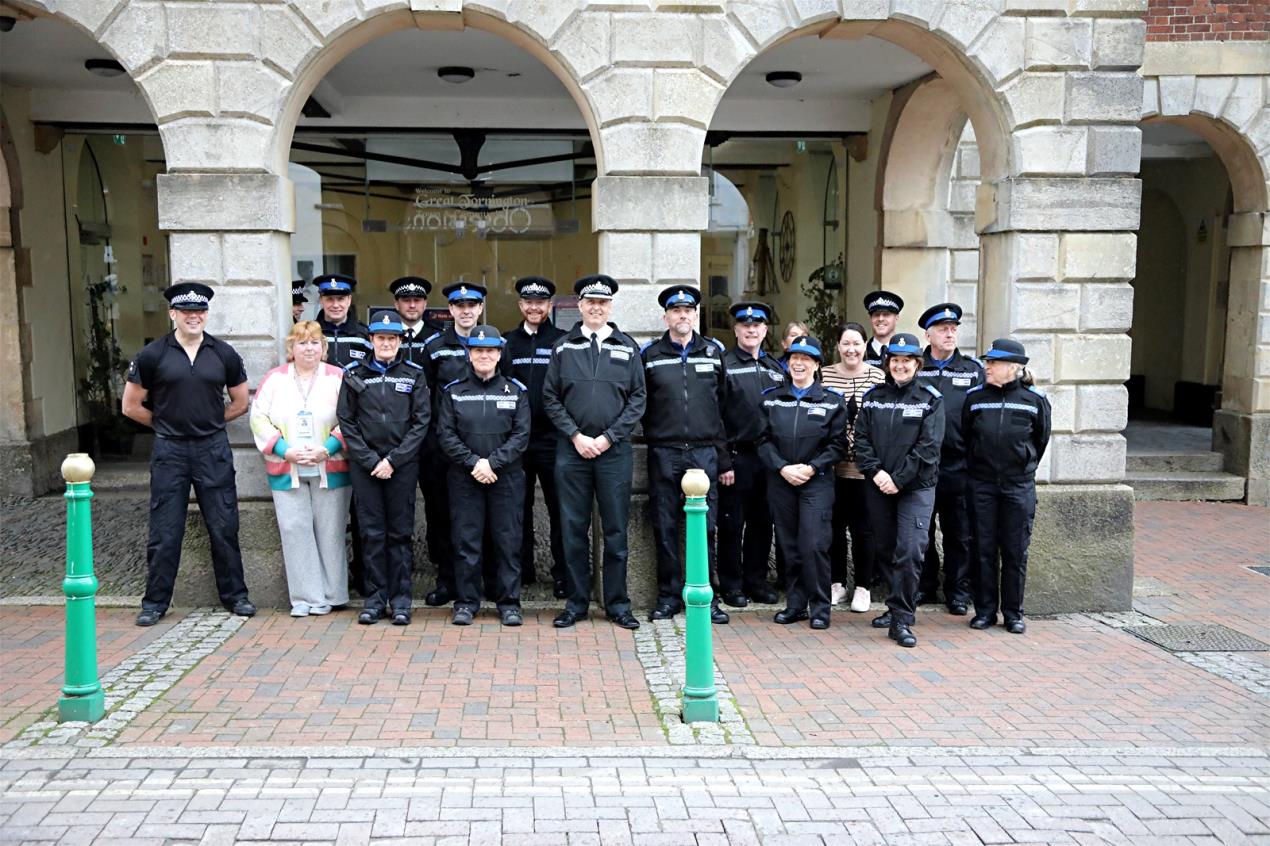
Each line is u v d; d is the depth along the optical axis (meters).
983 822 4.51
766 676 6.34
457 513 7.12
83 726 5.29
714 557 8.13
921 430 6.93
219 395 7.17
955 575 7.80
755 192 12.88
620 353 7.09
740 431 7.59
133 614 7.31
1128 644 7.14
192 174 7.36
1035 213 7.82
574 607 7.22
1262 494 12.06
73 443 12.29
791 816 4.52
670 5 7.52
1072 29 7.75
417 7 7.36
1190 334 16.88
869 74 10.87
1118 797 4.77
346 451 7.27
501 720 5.50
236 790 4.64
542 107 12.11
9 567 8.50
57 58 10.02
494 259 12.57
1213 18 11.67
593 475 7.12
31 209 11.42
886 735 5.46
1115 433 8.05
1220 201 16.03
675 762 5.05
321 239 12.31
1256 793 4.84
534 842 4.26
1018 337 7.91
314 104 11.39
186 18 7.27
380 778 4.80
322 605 7.35
